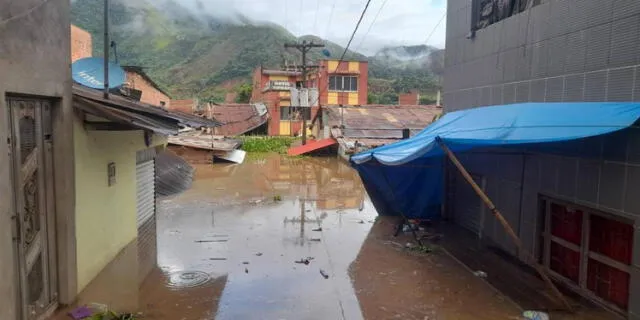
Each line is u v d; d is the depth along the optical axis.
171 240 8.79
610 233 5.78
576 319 5.51
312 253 8.13
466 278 6.90
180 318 5.39
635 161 5.17
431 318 5.55
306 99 29.33
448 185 10.48
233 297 6.07
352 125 26.89
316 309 5.75
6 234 4.06
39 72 4.62
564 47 6.45
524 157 7.48
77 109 5.75
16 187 4.41
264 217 11.03
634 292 5.24
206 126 9.34
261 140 31.86
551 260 6.96
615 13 5.55
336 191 15.20
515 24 7.62
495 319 5.55
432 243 8.81
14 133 4.37
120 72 8.84
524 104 6.60
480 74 8.81
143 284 6.41
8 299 4.10
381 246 8.61
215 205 12.44
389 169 10.47
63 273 5.34
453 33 9.98
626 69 5.39
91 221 6.32
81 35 15.93
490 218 8.73
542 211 7.13
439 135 6.73
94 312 5.28
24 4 4.31
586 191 5.98
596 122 5.04
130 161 8.23
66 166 5.28
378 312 5.71
